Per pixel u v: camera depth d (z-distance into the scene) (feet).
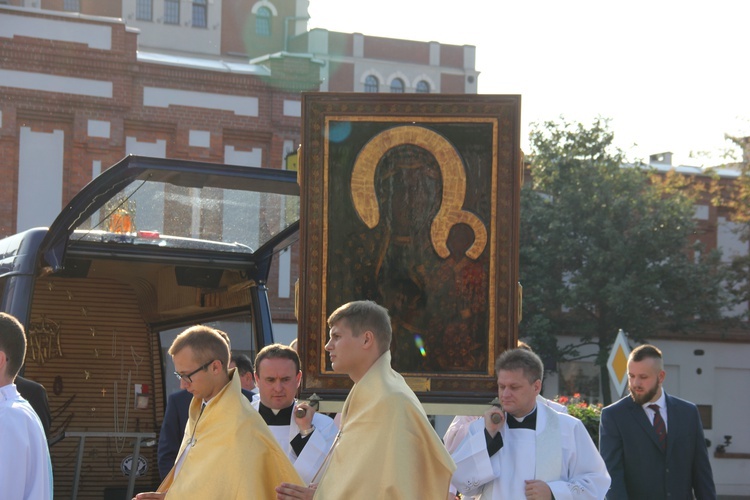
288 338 92.07
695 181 138.21
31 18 87.92
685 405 28.68
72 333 39.60
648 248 107.86
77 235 31.83
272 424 22.52
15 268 30.45
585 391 113.70
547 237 108.47
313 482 18.43
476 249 23.44
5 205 86.89
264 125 95.55
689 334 114.11
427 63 173.78
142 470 39.32
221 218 32.19
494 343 23.30
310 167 23.39
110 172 27.45
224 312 35.58
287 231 32.78
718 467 113.39
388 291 23.39
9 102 87.04
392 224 23.48
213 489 18.35
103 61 90.12
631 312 107.24
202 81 93.66
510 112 23.47
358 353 17.11
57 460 38.68
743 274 114.62
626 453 28.25
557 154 111.75
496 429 21.16
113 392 39.81
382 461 16.19
